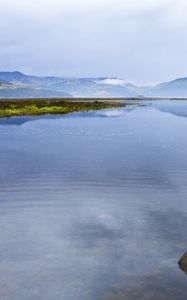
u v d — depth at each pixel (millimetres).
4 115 78438
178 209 17828
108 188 21828
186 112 106688
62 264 11992
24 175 25078
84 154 33719
